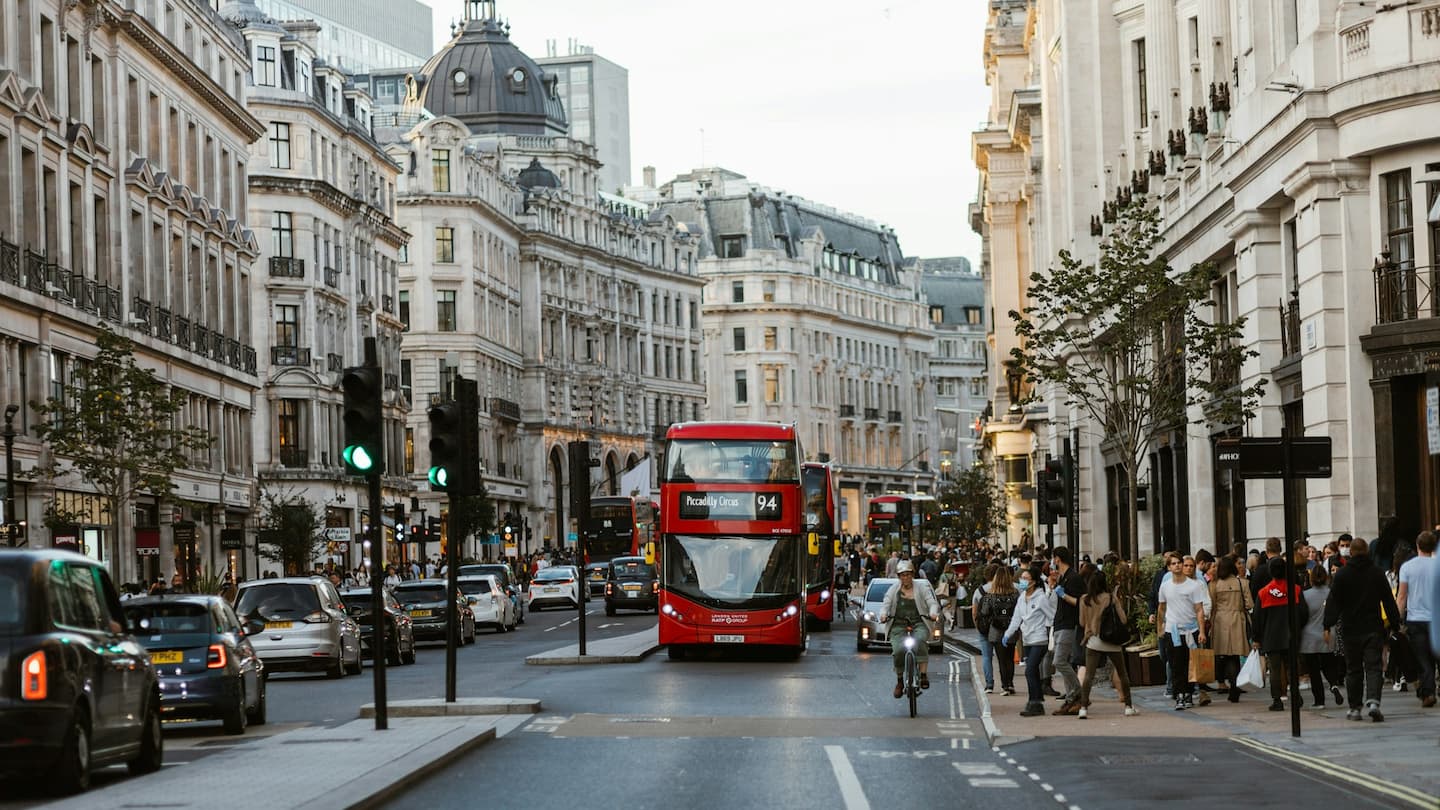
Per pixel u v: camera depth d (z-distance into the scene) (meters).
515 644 50.12
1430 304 29.72
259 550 71.00
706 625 39.62
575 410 136.38
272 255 86.94
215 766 18.64
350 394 22.17
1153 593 28.86
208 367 65.19
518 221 129.00
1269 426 35.22
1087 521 57.12
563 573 78.88
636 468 100.44
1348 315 30.69
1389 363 30.06
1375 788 15.80
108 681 17.48
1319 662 23.72
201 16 67.56
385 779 16.64
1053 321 59.47
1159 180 47.59
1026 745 20.69
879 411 193.38
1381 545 26.44
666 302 154.12
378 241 102.25
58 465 48.78
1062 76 56.94
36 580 16.58
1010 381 75.12
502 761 19.22
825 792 16.48
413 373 114.44
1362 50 30.33
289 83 89.62
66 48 53.12
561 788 16.86
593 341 139.38
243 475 71.44
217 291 68.88
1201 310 41.78
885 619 25.42
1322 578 23.59
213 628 23.69
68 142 52.47
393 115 132.50
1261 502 35.53
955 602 53.12
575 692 29.77
